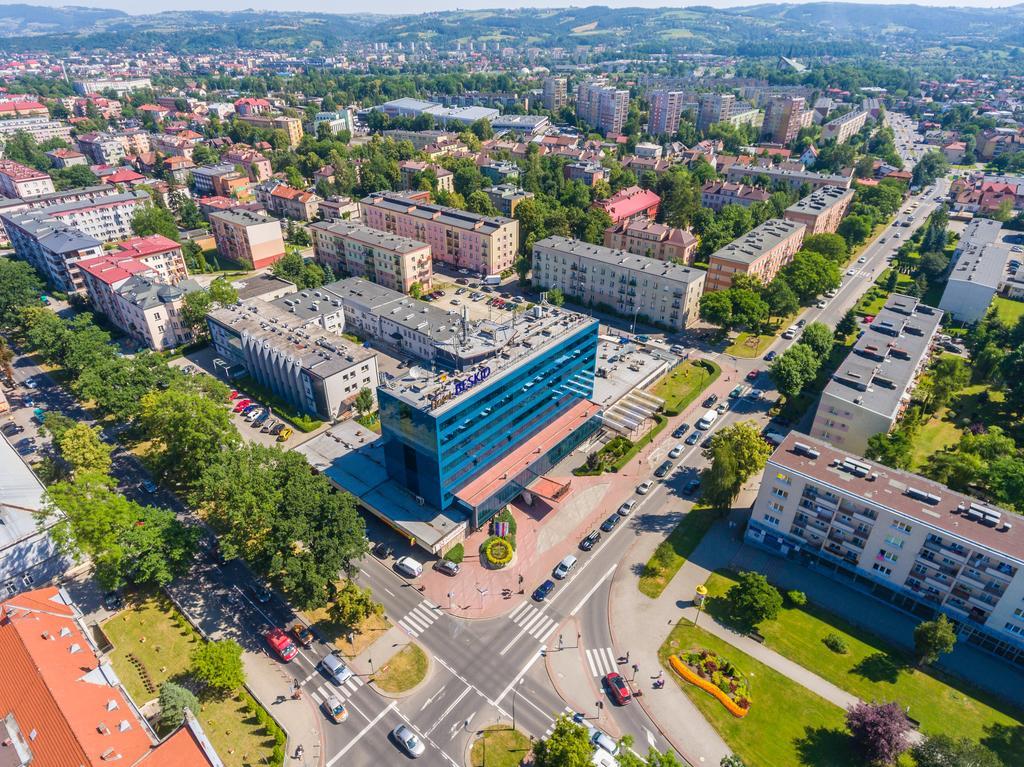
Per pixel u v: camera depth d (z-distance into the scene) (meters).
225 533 109.00
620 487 129.38
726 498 117.44
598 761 77.44
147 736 72.06
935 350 181.25
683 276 191.12
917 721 84.12
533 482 126.38
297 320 174.00
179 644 94.12
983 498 117.56
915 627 95.31
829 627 98.50
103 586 98.88
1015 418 151.12
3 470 113.81
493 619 99.50
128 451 139.00
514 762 79.00
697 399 160.00
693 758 79.88
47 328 161.88
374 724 83.62
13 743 69.44
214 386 146.25
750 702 86.62
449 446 107.94
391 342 182.75
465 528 113.81
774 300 190.12
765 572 108.75
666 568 109.00
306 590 92.88
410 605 101.69
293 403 155.12
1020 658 91.56
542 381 126.94
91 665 80.38
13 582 102.00
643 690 88.56
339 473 125.25
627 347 177.00
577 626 98.50
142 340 183.38
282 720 83.88
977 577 90.81
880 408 128.00
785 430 146.25
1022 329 177.25
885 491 100.06
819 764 79.06
